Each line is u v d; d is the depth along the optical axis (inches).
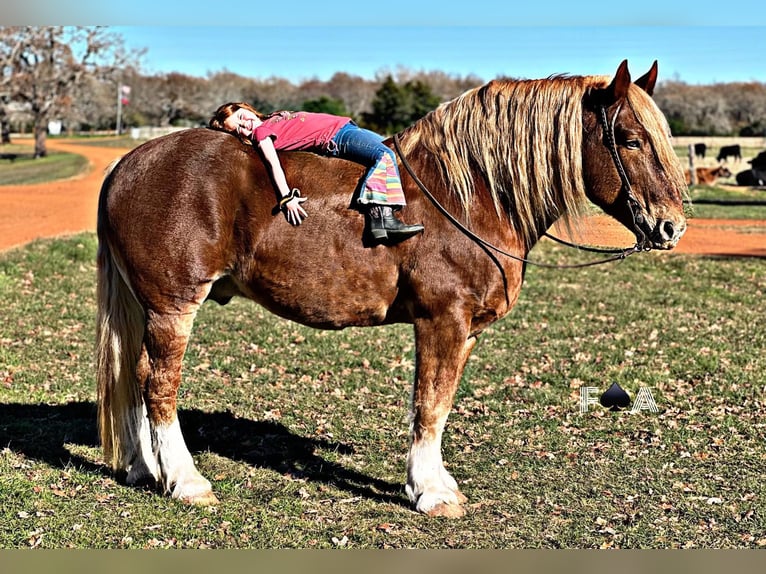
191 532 164.4
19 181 1188.5
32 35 1813.5
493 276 171.2
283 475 198.5
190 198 167.3
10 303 371.9
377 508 180.4
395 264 170.7
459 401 260.4
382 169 166.2
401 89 1972.2
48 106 1877.5
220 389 266.2
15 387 256.7
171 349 172.9
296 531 167.5
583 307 406.6
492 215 172.4
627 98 168.4
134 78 2819.9
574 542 166.7
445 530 170.2
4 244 572.1
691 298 433.7
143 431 186.5
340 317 174.9
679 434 232.1
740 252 626.2
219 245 169.5
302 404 254.5
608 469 206.2
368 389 271.6
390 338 338.0
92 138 2628.0
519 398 264.5
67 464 196.4
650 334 349.7
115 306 179.0
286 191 166.4
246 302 402.0
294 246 168.7
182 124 2829.7
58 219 737.6
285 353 311.3
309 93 2925.7
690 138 2283.5
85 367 284.4
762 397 265.1
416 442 178.9
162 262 167.9
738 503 186.7
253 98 2800.2
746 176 1286.9
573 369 296.0
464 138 173.3
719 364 302.8
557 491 192.1
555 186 174.2
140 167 171.2
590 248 177.9
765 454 217.3
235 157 169.6
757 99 2466.8
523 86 174.6
